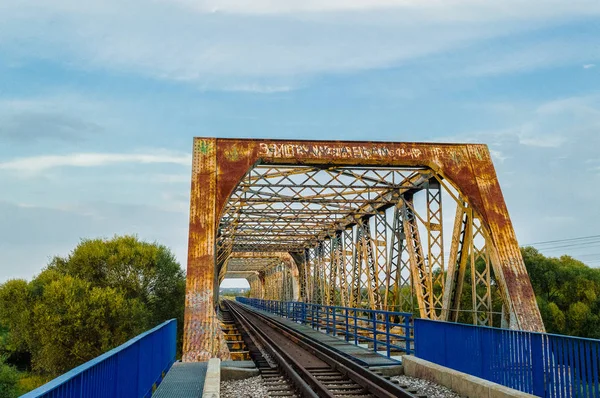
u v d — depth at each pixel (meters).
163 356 12.41
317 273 44.84
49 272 39.03
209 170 18.09
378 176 21.25
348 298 35.50
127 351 7.42
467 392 8.99
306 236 41.50
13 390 31.11
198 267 16.70
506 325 17.53
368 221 31.48
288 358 14.36
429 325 12.38
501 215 18.45
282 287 64.19
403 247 24.91
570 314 40.53
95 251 39.81
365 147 18.88
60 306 34.69
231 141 18.64
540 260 44.84
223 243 37.94
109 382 6.24
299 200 24.64
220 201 17.75
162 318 40.78
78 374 4.71
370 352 15.43
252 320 40.91
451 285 19.55
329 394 9.12
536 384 8.37
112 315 34.81
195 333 15.78
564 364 7.79
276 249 49.09
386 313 14.86
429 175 20.78
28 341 36.38
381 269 28.31
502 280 17.48
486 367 9.82
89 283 36.50
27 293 37.94
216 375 9.94
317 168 19.83
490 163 19.31
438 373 10.16
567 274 43.59
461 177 18.86
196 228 17.22
